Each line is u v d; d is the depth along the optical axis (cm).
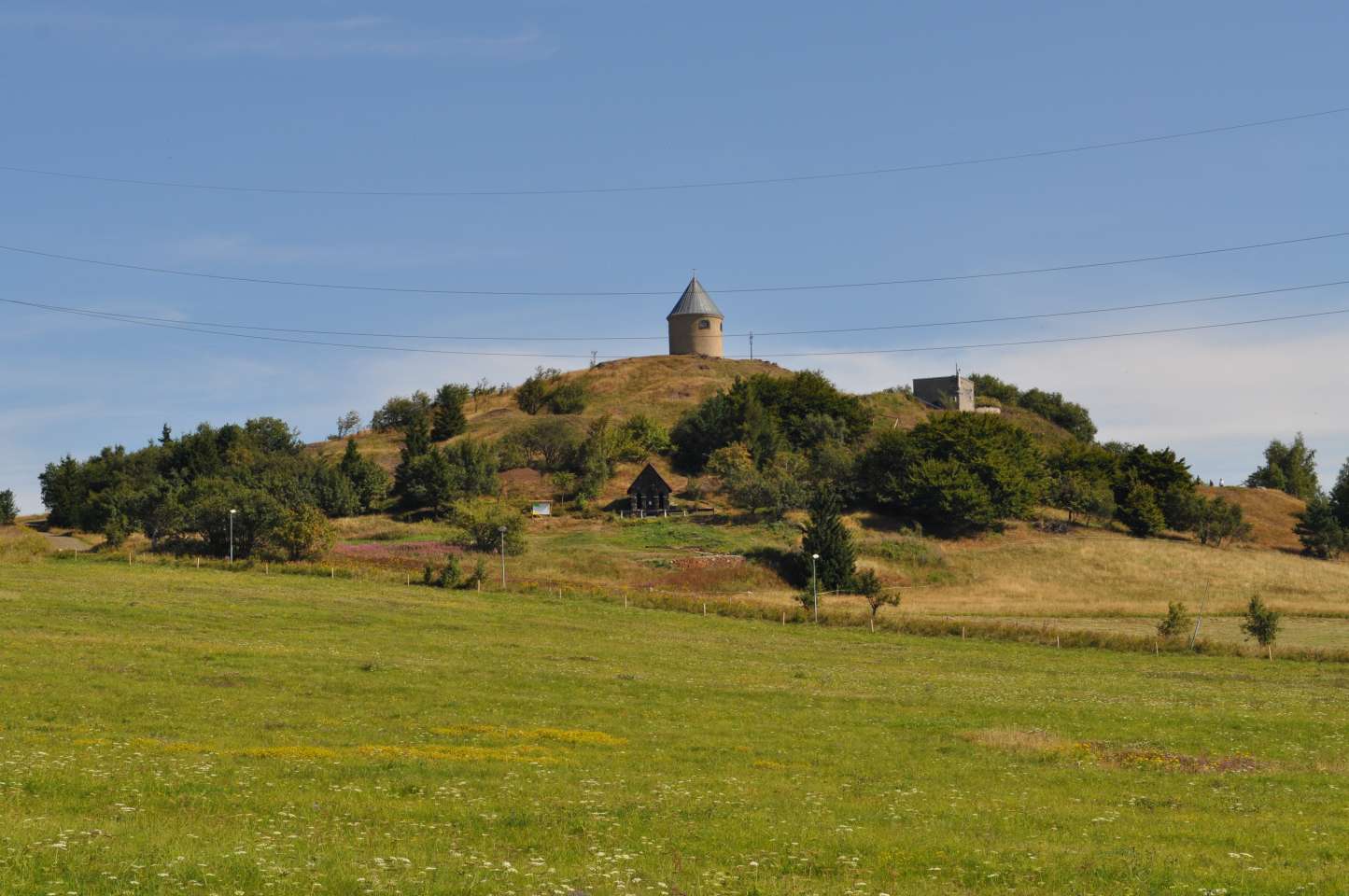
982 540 13675
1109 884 1914
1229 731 4178
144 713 3716
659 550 12031
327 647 5678
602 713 4184
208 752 3056
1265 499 18588
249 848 1819
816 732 3931
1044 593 11288
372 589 8606
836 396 17912
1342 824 2552
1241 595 11550
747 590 10719
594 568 11094
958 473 13850
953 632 8019
